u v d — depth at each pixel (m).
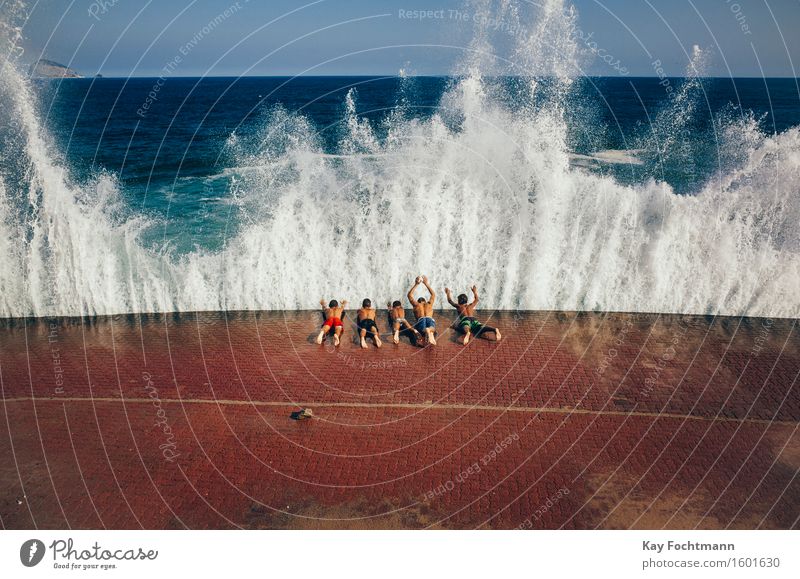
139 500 5.17
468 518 4.90
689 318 9.08
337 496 5.18
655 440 5.91
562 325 8.90
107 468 5.58
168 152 25.53
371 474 5.46
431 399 6.76
